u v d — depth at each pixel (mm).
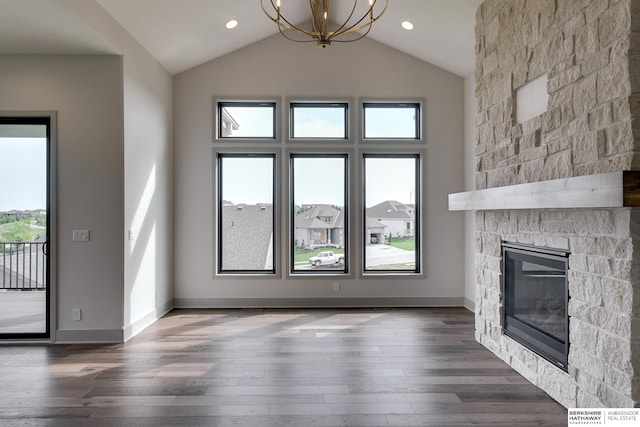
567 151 2508
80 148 3910
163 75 4961
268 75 5316
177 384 2908
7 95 3896
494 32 3521
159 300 4824
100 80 3926
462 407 2561
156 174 4742
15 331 3982
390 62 5355
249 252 5434
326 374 3078
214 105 5293
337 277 5320
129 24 3930
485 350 3619
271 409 2533
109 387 2867
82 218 3902
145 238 4438
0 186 3996
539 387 2828
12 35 3506
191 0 3936
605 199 1923
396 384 2898
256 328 4324
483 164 3725
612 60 2135
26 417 2453
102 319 3900
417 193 5465
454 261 5359
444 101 5367
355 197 5328
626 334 2041
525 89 3053
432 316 4824
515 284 3234
